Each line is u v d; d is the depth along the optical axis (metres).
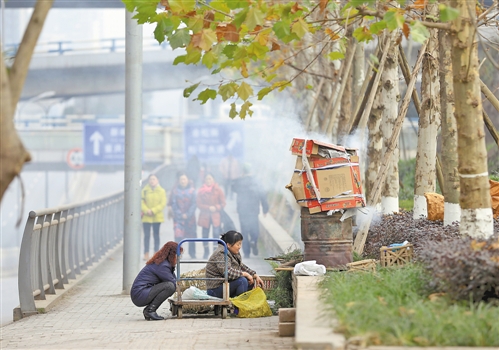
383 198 26.80
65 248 26.11
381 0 15.79
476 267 11.84
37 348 14.83
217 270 19.73
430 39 22.62
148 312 19.33
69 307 21.94
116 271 32.03
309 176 18.02
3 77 8.85
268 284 20.95
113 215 42.06
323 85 39.81
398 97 25.89
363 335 9.94
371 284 13.50
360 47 31.14
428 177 23.41
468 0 14.09
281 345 14.27
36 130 108.00
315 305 12.83
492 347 9.90
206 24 15.74
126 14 25.44
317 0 20.50
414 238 18.52
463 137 14.30
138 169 25.31
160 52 83.19
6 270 51.41
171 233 51.62
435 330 10.06
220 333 16.33
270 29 16.23
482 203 14.30
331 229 18.09
